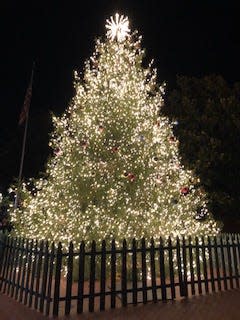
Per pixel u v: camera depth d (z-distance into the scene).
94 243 7.37
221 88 20.98
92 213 10.62
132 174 10.78
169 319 6.54
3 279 8.75
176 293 8.71
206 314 6.92
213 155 18.80
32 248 7.84
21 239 8.45
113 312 6.94
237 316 6.81
